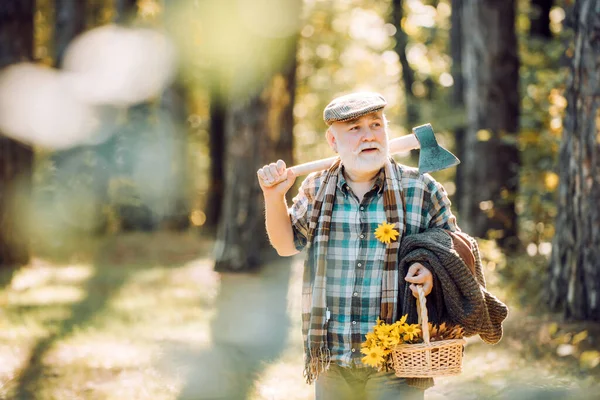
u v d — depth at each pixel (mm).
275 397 5469
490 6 11977
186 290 10297
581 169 6715
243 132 11977
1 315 8164
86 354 6527
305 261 3471
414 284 3273
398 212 3354
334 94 27656
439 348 3193
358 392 3463
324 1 23828
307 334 3461
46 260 13336
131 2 18047
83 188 16750
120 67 17516
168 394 5516
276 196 3498
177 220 20672
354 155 3320
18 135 11867
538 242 10945
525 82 13102
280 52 11859
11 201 11906
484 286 3455
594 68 6574
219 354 6637
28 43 11812
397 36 22219
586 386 5273
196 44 18938
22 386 5633
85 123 16750
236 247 12000
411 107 20953
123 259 14133
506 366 5848
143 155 19453
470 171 12344
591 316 6629
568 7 8250
